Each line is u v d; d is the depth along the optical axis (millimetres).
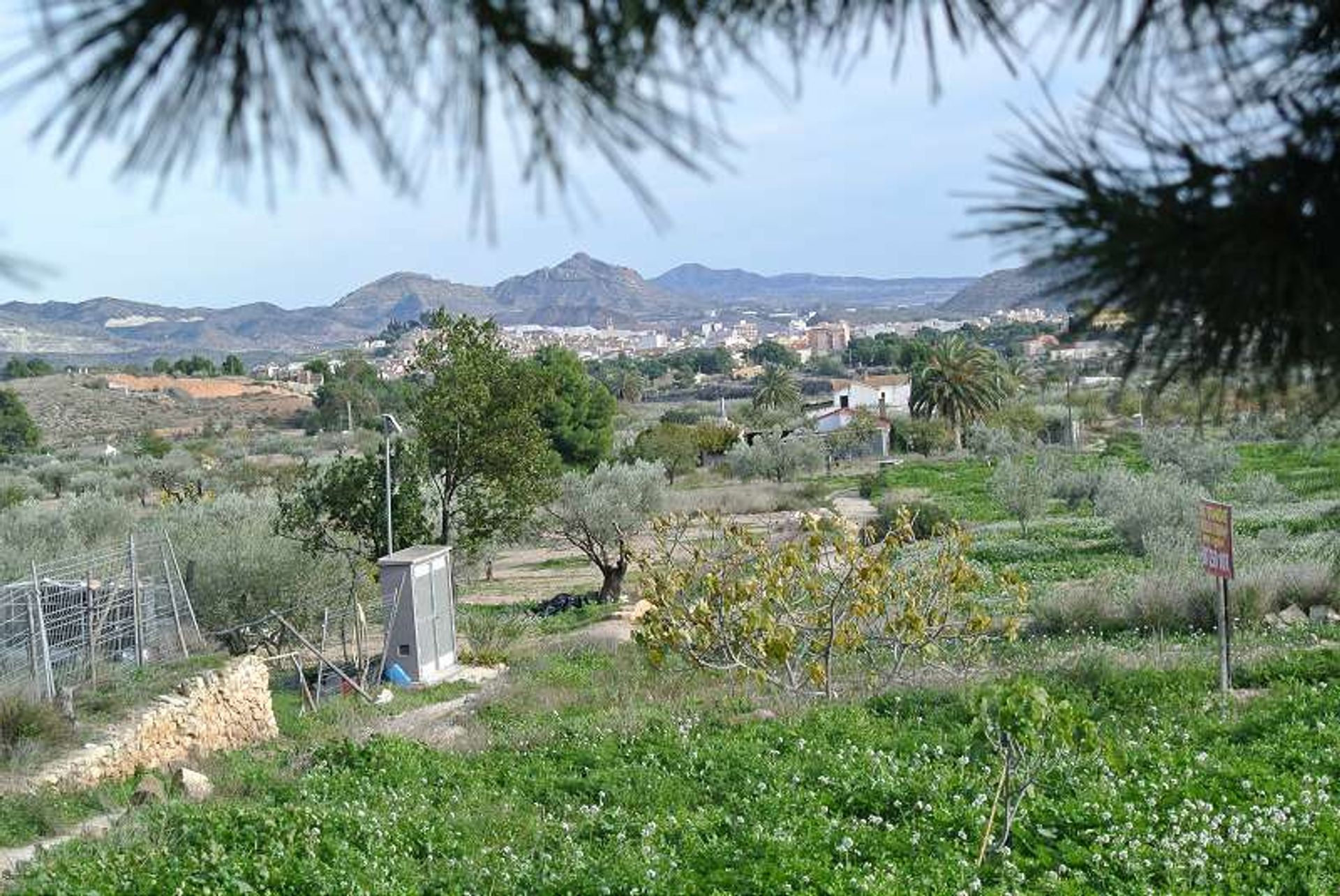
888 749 12977
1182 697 14086
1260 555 24875
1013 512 40594
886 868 9109
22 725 13680
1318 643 17609
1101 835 9414
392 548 24453
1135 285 1883
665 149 1620
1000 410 81250
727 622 17297
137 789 12523
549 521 33594
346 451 76375
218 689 16266
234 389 127500
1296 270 1811
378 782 13156
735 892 8727
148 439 77375
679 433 70438
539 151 1621
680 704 16719
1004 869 8969
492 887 9250
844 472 71000
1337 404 1986
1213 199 1848
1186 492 32969
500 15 1614
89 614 16562
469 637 27078
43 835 11500
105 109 1467
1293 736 11781
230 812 10977
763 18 1913
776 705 15906
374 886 9055
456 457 28453
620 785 12375
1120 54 1875
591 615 30766
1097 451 67250
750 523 45250
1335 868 8609
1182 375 1947
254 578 23969
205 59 1527
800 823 10242
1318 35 1937
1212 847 9031
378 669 22812
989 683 13398
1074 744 10148
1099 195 1849
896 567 18844
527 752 14453
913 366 95000
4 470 64500
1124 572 28391
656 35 1760
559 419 62500
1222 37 1879
